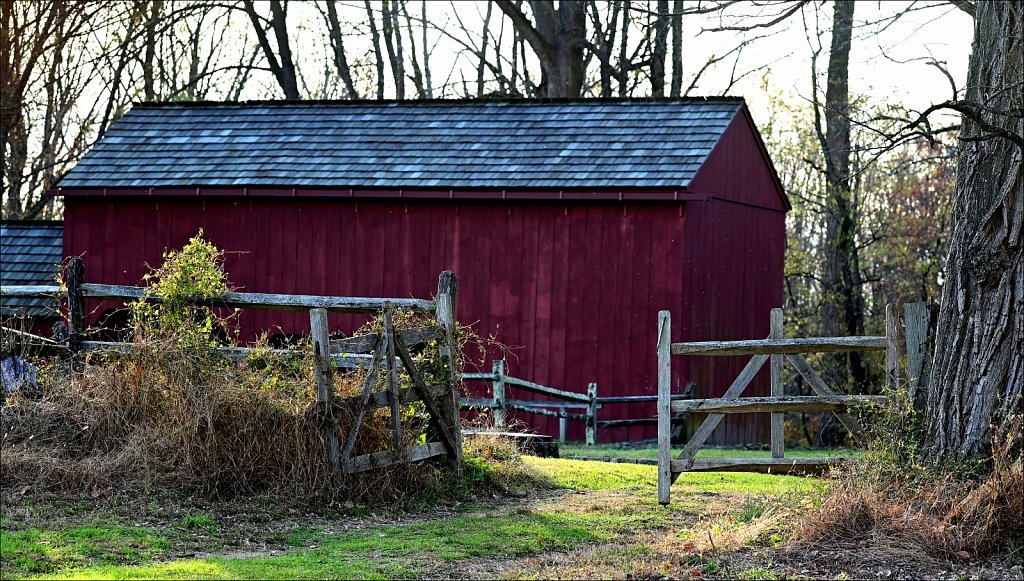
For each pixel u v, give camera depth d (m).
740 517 8.85
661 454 9.80
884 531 7.79
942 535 7.60
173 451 9.09
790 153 34.09
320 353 9.33
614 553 7.75
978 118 8.48
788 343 9.71
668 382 9.81
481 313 19.14
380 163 19.89
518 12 28.69
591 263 18.67
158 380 9.42
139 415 9.37
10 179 32.28
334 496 9.15
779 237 23.38
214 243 20.27
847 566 7.36
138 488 8.80
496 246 19.12
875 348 9.74
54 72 31.56
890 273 35.53
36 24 28.88
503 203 19.11
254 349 9.62
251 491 9.05
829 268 29.28
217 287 10.01
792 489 9.72
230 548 7.82
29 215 32.53
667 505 9.78
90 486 8.78
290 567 7.19
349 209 19.78
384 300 9.83
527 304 18.94
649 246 18.39
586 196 18.39
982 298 8.67
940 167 32.22
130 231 20.61
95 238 20.77
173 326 9.76
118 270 20.59
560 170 18.86
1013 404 8.41
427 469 9.97
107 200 20.72
